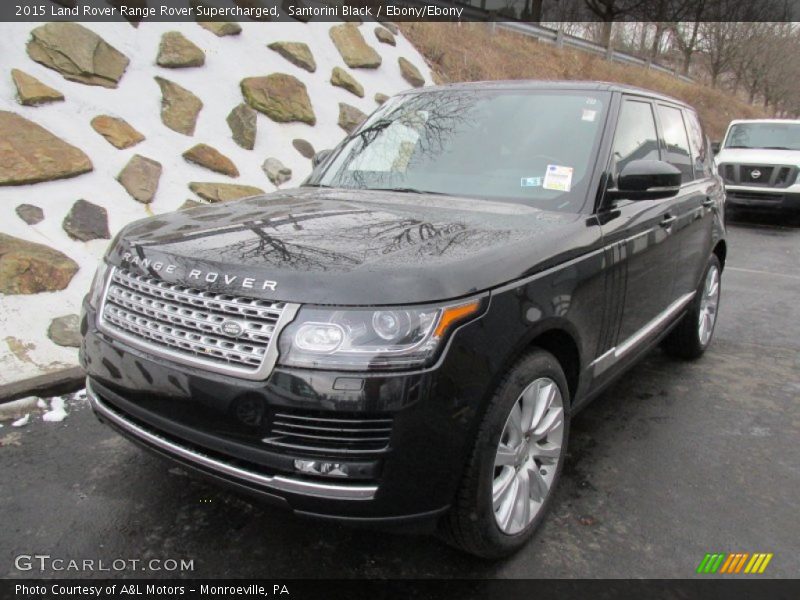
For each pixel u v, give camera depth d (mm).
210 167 6848
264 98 8086
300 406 2082
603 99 3580
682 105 4848
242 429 2172
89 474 3174
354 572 2584
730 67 36812
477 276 2277
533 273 2518
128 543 2703
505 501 2572
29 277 4645
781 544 2840
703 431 3895
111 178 5957
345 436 2098
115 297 2555
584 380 3062
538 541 2801
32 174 5402
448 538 2479
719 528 2939
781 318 6414
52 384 3883
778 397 4430
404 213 2914
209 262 2307
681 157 4512
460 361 2178
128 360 2424
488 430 2344
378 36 11000
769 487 3299
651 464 3486
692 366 5012
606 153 3309
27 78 6180
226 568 2586
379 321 2086
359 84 9672
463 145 3611
